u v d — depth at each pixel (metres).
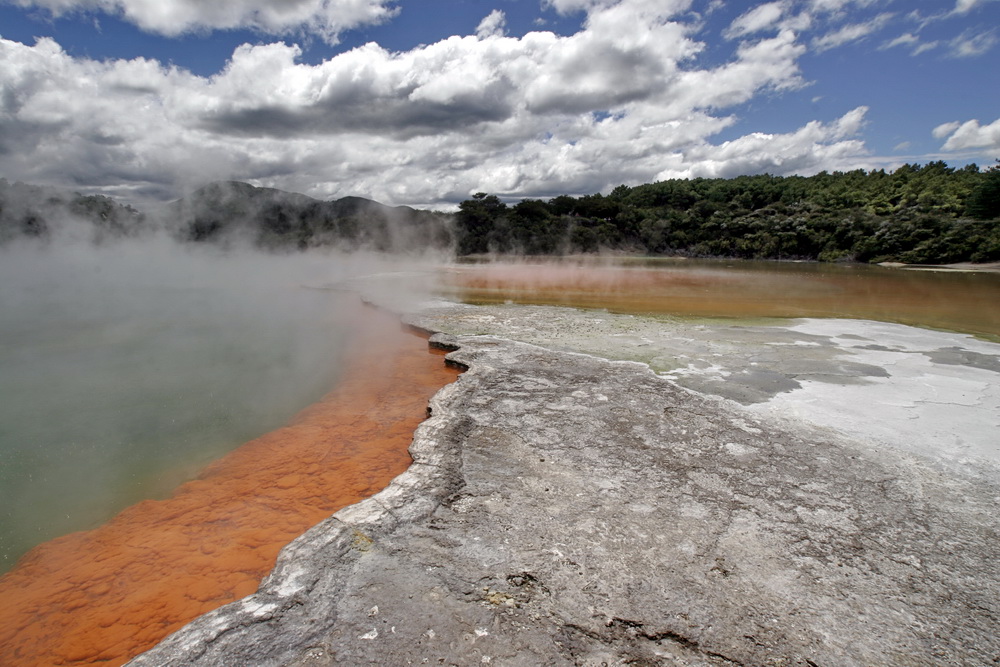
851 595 2.66
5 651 2.61
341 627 2.42
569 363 6.52
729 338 7.96
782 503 3.45
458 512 3.32
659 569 2.82
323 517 3.72
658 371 6.24
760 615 2.53
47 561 3.31
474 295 13.05
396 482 3.67
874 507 3.42
